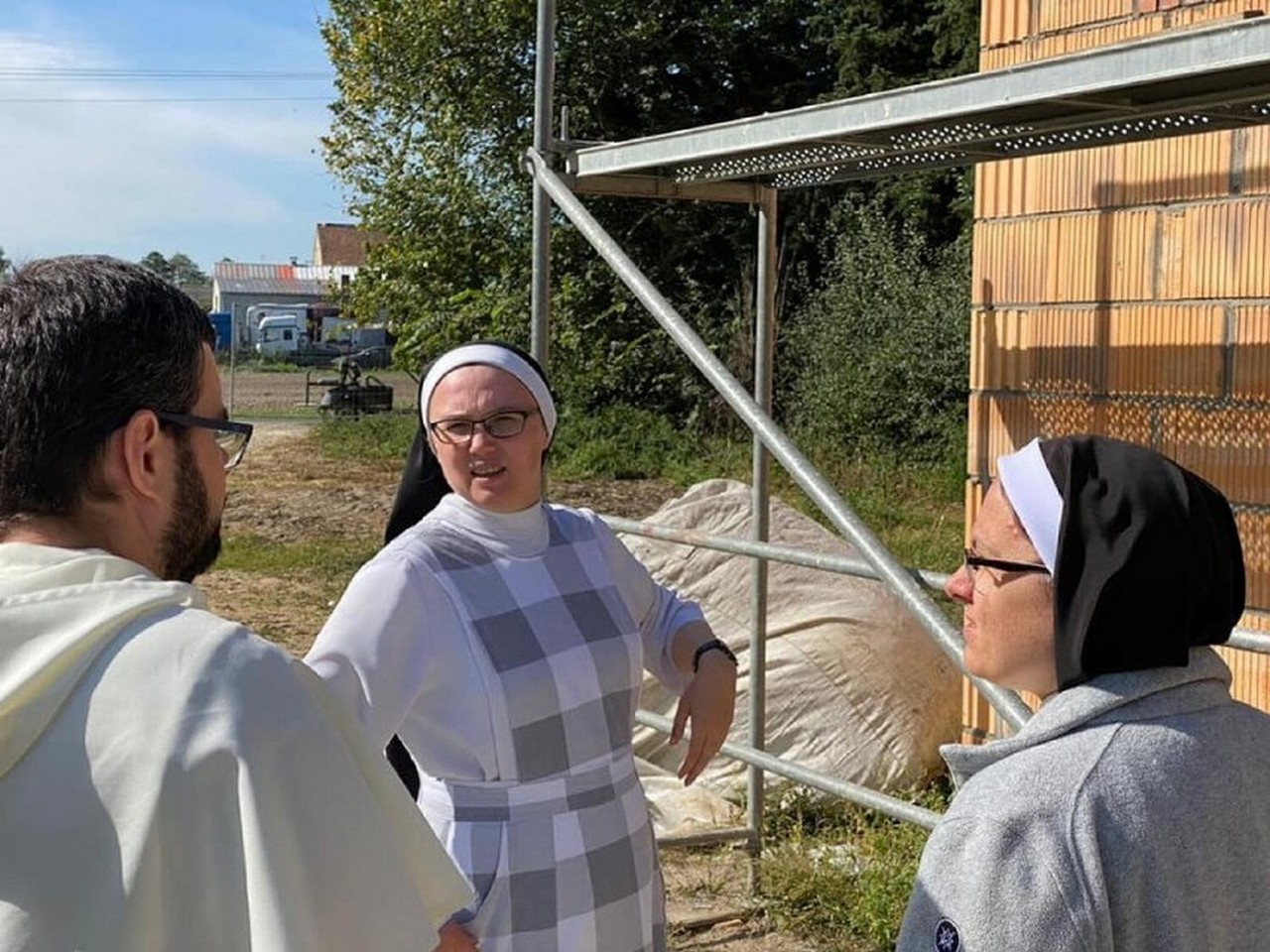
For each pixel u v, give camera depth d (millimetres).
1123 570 1604
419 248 20641
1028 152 4125
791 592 6539
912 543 12766
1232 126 3635
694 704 3025
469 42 20109
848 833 5441
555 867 2586
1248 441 4297
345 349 51531
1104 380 4723
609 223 20375
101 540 1477
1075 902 1504
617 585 2904
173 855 1287
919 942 1572
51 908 1270
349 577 11844
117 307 1476
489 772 2600
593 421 19828
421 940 1394
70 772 1302
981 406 5184
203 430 1551
